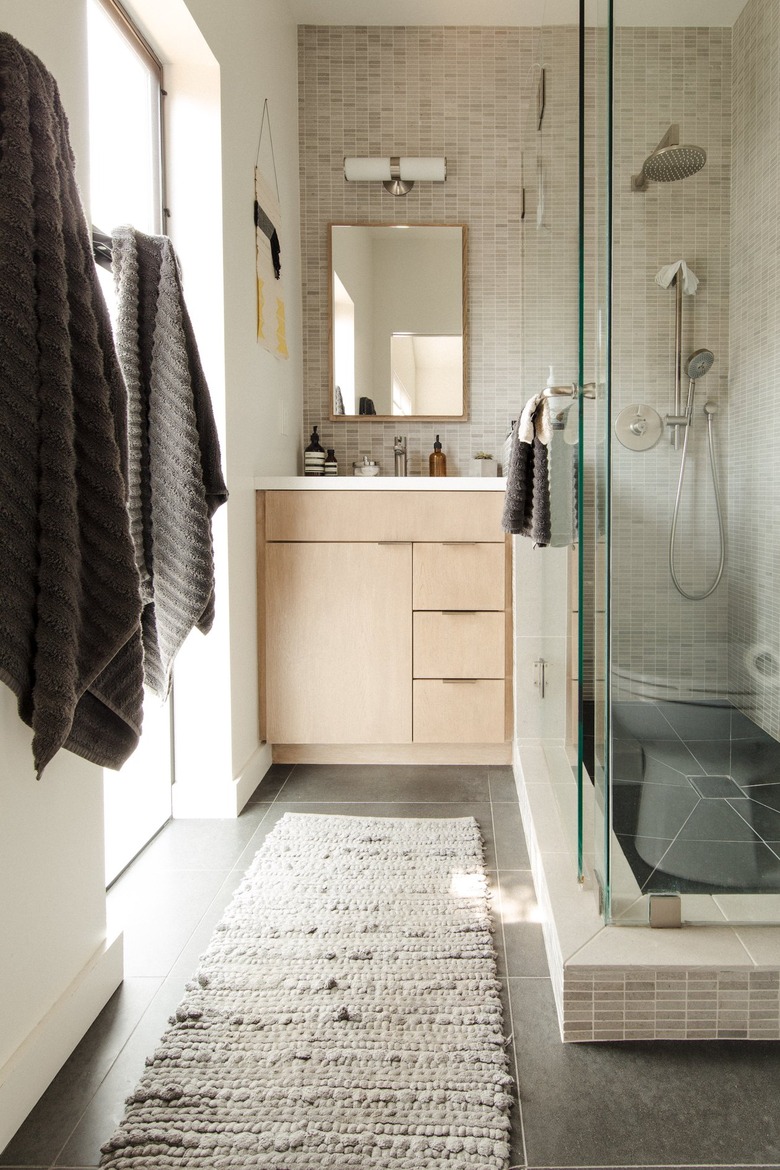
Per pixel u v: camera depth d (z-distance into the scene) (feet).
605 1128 3.23
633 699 4.49
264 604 7.59
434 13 9.43
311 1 9.16
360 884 5.28
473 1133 3.14
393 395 9.87
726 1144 3.15
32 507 3.02
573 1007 3.77
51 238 3.09
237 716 6.82
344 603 7.55
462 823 6.32
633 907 4.11
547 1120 3.27
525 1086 3.47
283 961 4.37
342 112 9.73
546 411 5.65
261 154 7.69
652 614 4.50
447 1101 3.32
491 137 9.72
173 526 4.86
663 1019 3.77
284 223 8.83
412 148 9.75
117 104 5.52
